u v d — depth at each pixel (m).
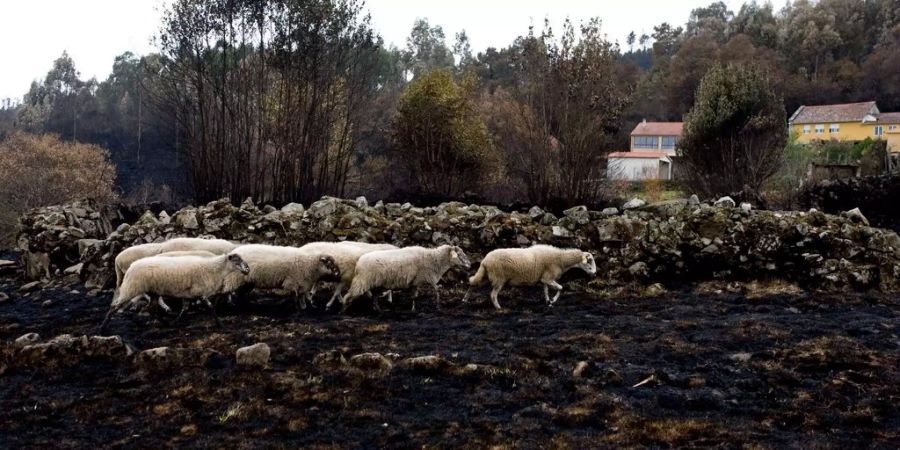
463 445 6.31
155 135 52.59
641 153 45.47
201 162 18.38
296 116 18.88
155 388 7.64
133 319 10.85
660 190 26.47
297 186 19.22
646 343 9.56
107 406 7.17
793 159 28.77
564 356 8.94
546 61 18.89
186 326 10.32
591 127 18.56
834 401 7.36
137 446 6.27
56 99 68.12
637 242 14.15
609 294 12.92
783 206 19.83
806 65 72.00
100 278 13.48
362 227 14.59
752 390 7.80
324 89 19.41
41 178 35.22
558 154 18.70
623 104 20.20
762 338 9.65
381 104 29.77
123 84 71.12
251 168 19.48
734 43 70.69
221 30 18.44
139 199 36.06
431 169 23.14
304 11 18.77
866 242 13.76
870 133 54.22
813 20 76.44
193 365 8.33
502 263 11.64
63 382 7.88
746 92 22.17
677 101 66.88
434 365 8.20
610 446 6.33
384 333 9.98
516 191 21.83
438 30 78.06
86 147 40.91
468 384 7.88
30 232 15.38
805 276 13.45
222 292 10.34
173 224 14.22
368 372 8.13
